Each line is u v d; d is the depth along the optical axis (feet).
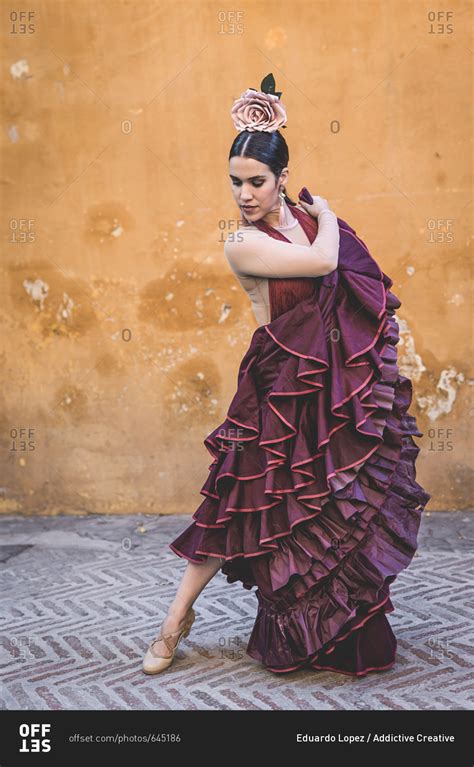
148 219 18.63
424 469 18.42
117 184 18.65
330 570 10.37
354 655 10.83
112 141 18.58
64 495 19.42
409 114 17.89
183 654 11.84
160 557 16.43
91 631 12.94
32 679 11.34
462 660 11.30
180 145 18.43
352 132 18.03
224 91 18.24
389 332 10.57
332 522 10.44
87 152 18.67
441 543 16.33
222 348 18.70
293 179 18.21
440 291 18.13
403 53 17.81
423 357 18.26
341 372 10.30
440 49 17.74
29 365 19.30
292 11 17.92
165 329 18.81
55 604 14.24
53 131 18.71
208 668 11.39
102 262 18.84
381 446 10.57
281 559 10.52
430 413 18.38
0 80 18.74
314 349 10.21
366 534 10.57
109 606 14.01
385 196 18.06
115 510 19.31
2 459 19.51
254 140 10.23
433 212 18.02
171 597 14.29
